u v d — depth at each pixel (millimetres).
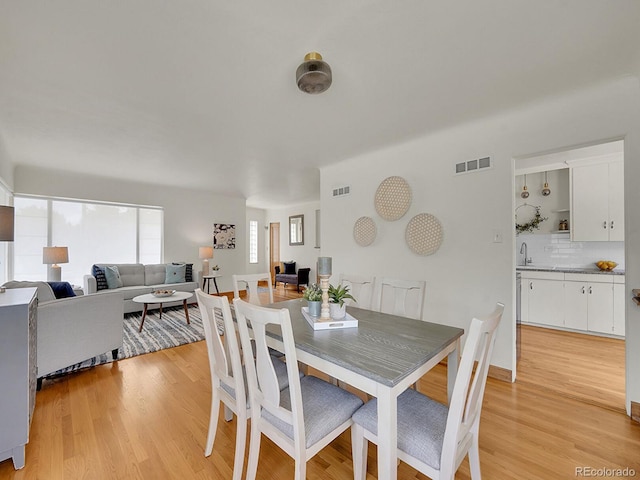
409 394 1452
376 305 2420
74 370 2689
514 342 2459
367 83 2008
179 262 5914
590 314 3627
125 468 1511
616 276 3469
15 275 4297
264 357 1224
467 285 2715
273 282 8844
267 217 9180
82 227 4965
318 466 1541
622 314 3449
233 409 1473
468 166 2719
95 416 1969
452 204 2824
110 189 5016
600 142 2088
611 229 3666
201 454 1622
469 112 2441
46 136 2984
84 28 1479
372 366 1150
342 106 2342
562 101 2223
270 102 2279
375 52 1683
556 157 3654
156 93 2141
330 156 3627
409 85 2035
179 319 4457
